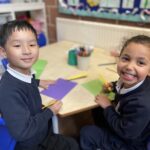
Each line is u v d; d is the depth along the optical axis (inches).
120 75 37.2
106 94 40.8
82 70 51.3
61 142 39.0
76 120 56.3
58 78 46.9
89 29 70.4
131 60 34.6
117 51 60.3
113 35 64.2
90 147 40.2
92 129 41.9
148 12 55.7
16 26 31.7
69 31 77.8
